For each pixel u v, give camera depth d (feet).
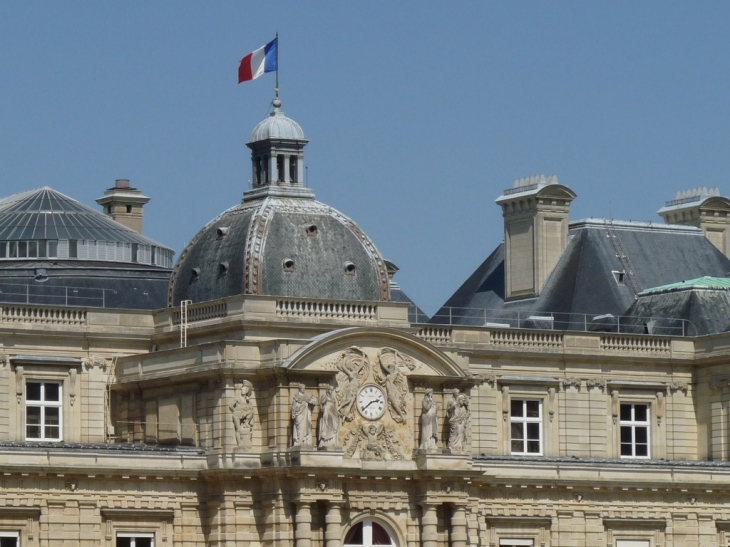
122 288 541.34
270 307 471.62
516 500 487.20
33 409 479.00
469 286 605.73
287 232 483.51
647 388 529.45
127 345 488.44
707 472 506.89
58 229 563.07
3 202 597.11
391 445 464.65
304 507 452.35
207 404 461.78
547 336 522.06
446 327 511.40
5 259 554.05
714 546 506.89
